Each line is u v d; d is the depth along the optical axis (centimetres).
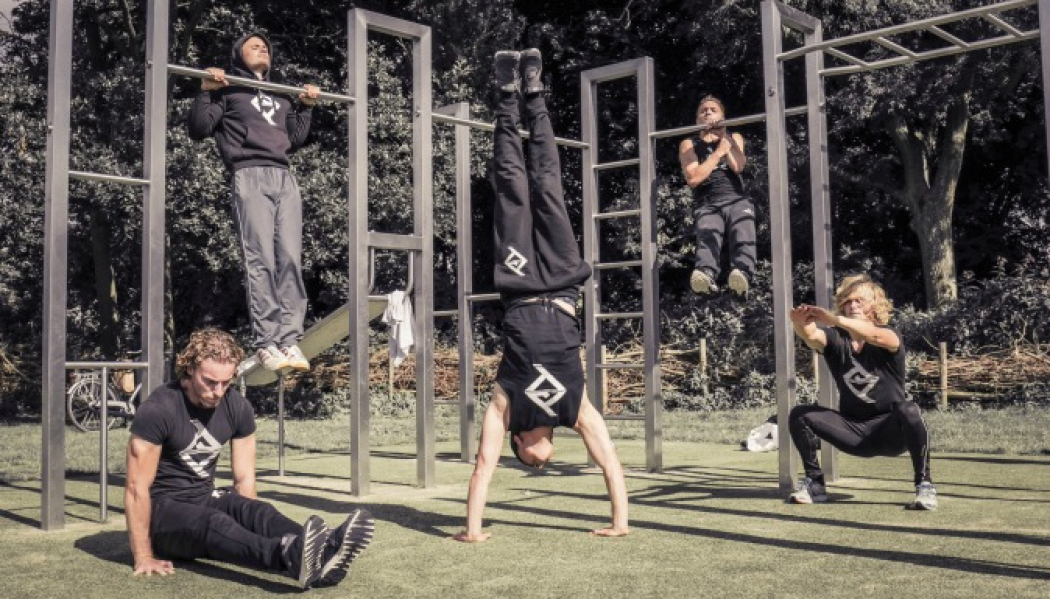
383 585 332
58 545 426
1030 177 1900
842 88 1625
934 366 1326
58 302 480
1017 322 1341
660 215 1797
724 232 669
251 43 566
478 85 1780
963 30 1480
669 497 549
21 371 1727
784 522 453
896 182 1873
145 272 509
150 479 367
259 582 342
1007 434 896
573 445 945
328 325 629
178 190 1508
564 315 422
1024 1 469
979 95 1636
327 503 553
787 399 554
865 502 515
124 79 1521
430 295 640
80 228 1830
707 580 329
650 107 711
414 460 834
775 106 567
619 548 394
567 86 1975
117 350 1758
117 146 1529
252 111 558
